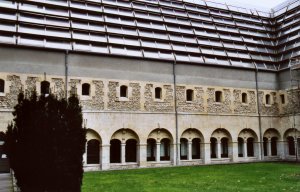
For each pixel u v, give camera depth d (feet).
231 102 117.19
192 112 109.40
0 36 90.02
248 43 132.46
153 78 105.50
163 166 102.17
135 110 100.94
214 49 123.03
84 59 96.99
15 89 87.66
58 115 42.88
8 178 75.56
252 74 123.75
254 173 81.15
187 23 124.26
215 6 137.28
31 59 90.74
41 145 41.42
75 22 103.86
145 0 121.90
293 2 138.41
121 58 102.01
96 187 60.90
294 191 54.85
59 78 93.04
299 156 118.32
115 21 110.32
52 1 104.12
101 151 95.14
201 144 110.52
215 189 57.52
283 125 123.65
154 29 115.14
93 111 95.30
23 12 97.25
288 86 123.24
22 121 42.93
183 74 110.63
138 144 100.37
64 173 41.65
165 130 104.94
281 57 132.05
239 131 116.88
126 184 64.49
